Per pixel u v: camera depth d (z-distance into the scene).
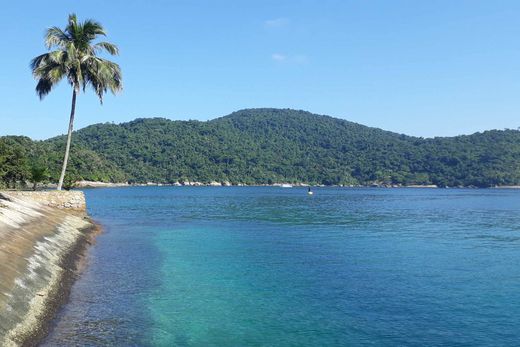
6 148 63.31
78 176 171.25
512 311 17.92
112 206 81.19
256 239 38.59
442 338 15.05
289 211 73.94
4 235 20.98
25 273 17.70
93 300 18.62
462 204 103.44
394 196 152.00
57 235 28.62
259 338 15.02
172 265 26.58
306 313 17.64
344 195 157.00
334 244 36.03
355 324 16.41
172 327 15.88
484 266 27.00
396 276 24.09
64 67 43.00
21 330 13.48
